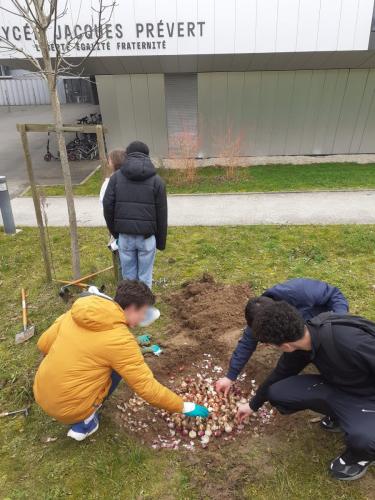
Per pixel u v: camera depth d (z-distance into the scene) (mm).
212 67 10859
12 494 2500
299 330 2146
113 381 2854
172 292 4805
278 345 2191
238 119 12367
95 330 2471
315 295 2678
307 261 5512
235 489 2484
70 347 2500
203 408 2713
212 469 2609
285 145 12852
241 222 7312
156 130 12328
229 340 3732
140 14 9477
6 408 3207
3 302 4773
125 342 2477
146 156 3877
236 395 3199
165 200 3963
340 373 2275
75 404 2561
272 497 2428
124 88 11773
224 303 4285
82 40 9523
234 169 11469
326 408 2500
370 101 12148
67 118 24297
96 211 8242
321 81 11875
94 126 4117
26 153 4434
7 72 32375
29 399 3264
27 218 7945
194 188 9875
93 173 11727
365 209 7871
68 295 4699
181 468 2631
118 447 2789
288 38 9773
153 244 4109
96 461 2686
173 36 9703
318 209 7945
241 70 11344
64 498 2471
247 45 9836
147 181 3842
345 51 9922
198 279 5023
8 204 6863
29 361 3693
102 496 2475
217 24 9617
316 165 12438
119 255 4281
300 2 9469
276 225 7047
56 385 2506
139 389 2496
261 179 10625
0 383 3453
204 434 2865
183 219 7590
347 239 6156
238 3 9461
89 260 5801
